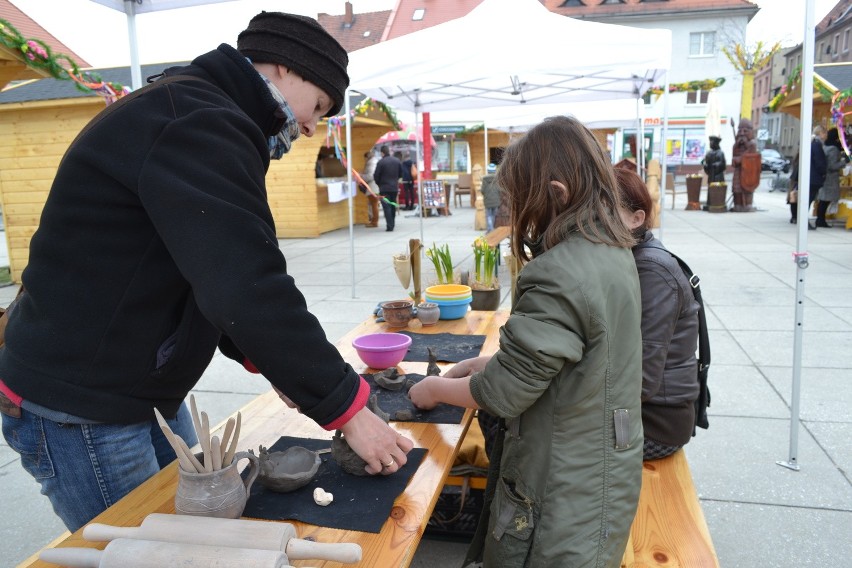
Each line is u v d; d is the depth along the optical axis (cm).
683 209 1582
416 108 850
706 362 221
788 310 559
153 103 119
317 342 116
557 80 701
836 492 269
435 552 240
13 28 500
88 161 118
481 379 143
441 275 330
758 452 304
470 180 1891
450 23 540
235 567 94
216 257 107
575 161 144
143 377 133
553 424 142
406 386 198
